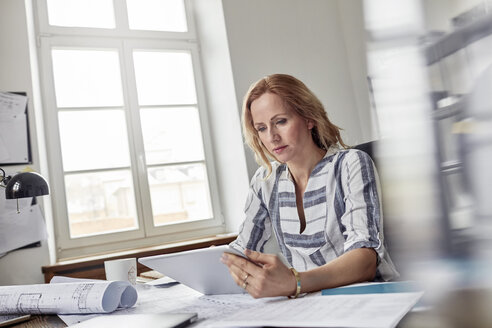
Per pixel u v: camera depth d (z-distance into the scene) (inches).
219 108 89.1
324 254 38.0
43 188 57.3
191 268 30.1
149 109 89.4
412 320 14.2
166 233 86.4
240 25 86.5
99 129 85.5
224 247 27.7
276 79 40.3
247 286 25.2
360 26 87.2
